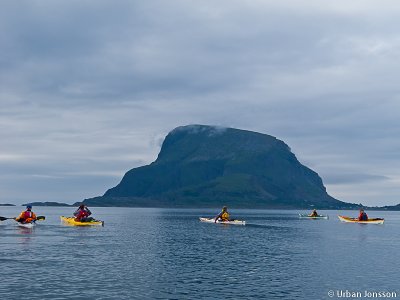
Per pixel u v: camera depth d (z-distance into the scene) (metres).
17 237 68.12
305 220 162.62
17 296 29.75
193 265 42.88
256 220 161.12
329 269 40.97
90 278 35.66
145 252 52.16
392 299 30.30
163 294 30.81
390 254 52.19
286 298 30.09
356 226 118.75
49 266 40.94
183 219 157.38
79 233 78.00
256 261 45.91
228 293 31.28
